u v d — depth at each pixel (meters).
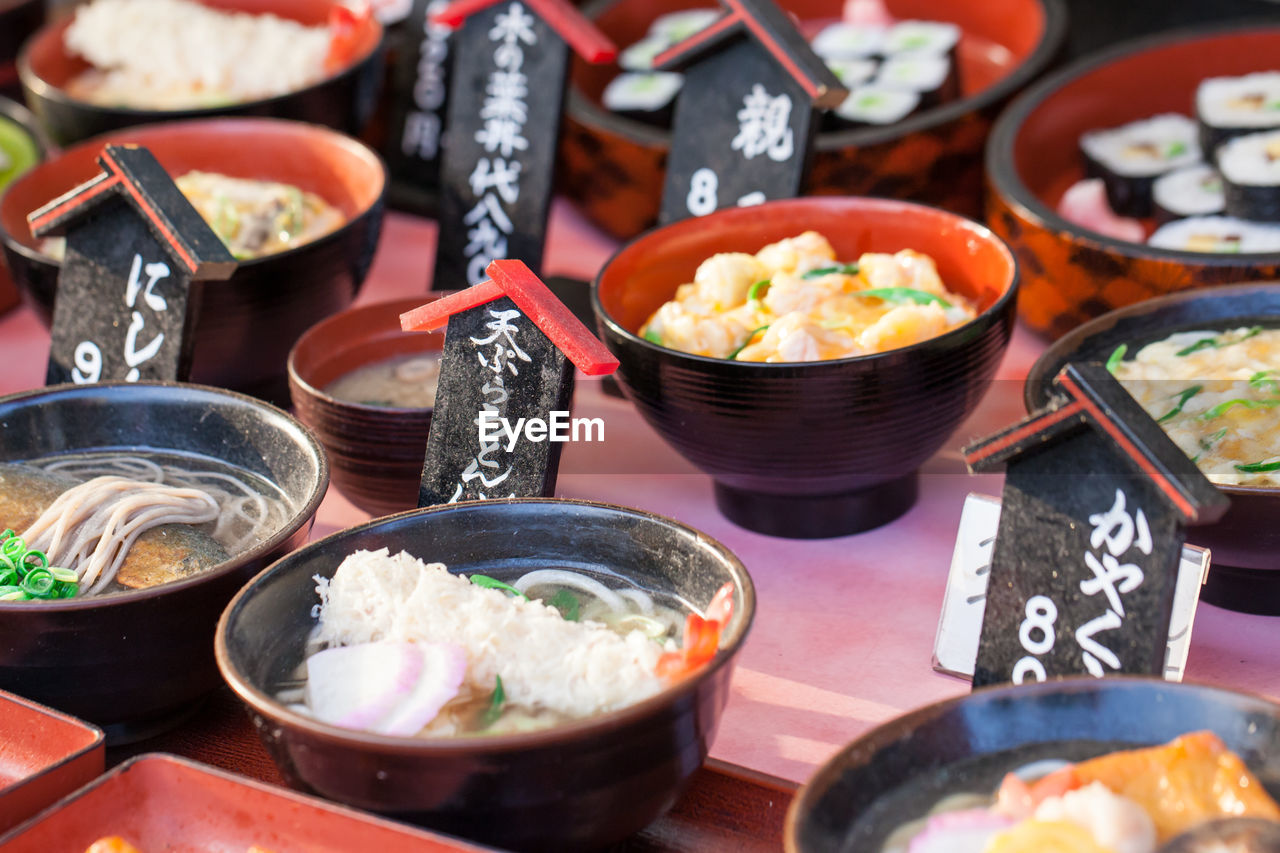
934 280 1.02
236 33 1.35
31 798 0.84
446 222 1.16
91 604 0.86
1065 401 0.85
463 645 0.85
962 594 0.93
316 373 1.05
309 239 1.13
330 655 0.85
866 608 0.97
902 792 0.81
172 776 0.84
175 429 0.99
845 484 0.98
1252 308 1.00
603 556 0.90
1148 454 0.83
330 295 1.09
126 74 1.35
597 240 1.28
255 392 1.10
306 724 0.81
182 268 1.00
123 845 0.81
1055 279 1.10
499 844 0.82
